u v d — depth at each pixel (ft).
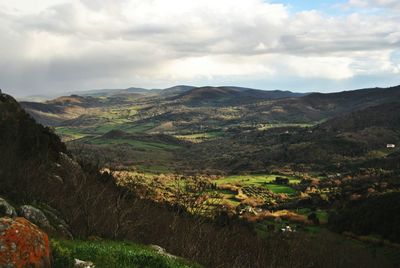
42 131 183.21
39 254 40.55
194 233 108.27
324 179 649.61
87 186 116.78
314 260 212.02
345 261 242.17
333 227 366.22
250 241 178.70
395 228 314.55
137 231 102.42
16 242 38.93
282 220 389.39
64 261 46.65
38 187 103.81
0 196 77.20
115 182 153.48
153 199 141.18
